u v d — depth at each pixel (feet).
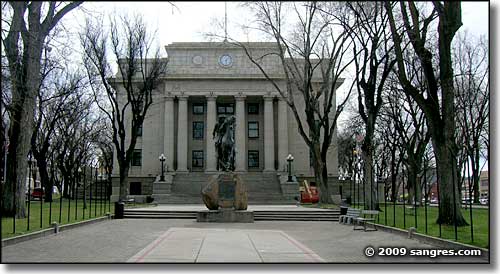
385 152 209.05
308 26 127.95
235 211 90.33
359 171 205.26
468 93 128.88
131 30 143.95
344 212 95.20
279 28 131.03
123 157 142.72
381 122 167.02
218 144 99.04
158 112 204.85
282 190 169.27
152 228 75.36
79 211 103.50
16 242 53.21
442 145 66.44
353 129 188.65
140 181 200.64
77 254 45.19
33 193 208.85
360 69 123.03
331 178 199.21
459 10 62.54
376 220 83.76
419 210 116.47
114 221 91.30
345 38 125.18
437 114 67.00
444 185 66.64
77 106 168.96
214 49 205.87
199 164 206.80
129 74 143.43
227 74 199.93
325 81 131.03
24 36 73.05
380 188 201.16
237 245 52.03
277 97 200.64
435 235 56.08
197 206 134.92
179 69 205.36
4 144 88.53
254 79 200.54
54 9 75.41
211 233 66.49
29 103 74.79
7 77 72.38
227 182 92.84
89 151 243.60
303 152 202.39
